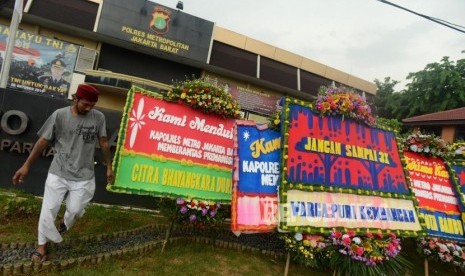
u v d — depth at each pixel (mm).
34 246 4012
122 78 12586
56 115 3609
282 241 5727
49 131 3568
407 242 7023
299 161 4680
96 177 6277
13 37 7078
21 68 13508
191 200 4582
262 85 19578
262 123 4918
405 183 5426
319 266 4848
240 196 4367
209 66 17656
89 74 12711
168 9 16812
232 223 4191
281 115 4898
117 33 15727
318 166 4789
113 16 15727
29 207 4934
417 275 5586
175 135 4746
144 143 4508
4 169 5941
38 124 6062
